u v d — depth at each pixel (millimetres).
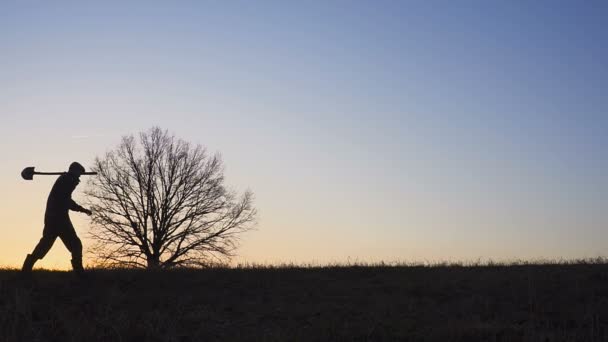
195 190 42812
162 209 41625
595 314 13930
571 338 12352
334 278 17656
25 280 15062
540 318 13930
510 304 14961
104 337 12234
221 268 18625
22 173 14766
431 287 16469
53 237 15078
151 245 41281
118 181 41719
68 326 12438
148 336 12352
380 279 17500
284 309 14344
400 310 14438
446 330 12781
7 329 12094
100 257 40688
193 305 14438
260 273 17781
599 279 17375
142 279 16359
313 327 12961
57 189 14922
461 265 20375
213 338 12594
